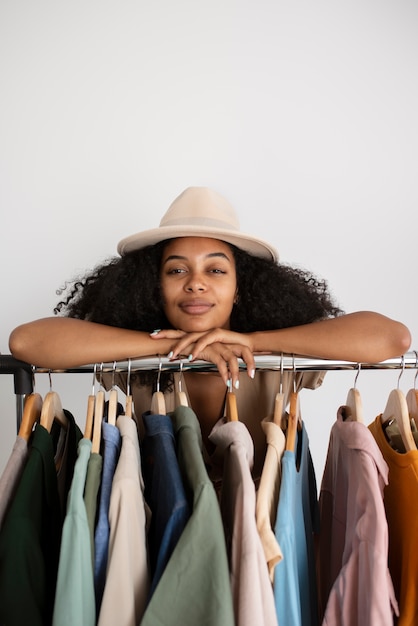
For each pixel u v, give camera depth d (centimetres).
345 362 91
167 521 73
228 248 111
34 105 159
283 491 77
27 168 159
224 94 158
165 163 159
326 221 159
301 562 85
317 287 135
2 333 161
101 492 77
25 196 159
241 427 81
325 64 159
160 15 158
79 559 71
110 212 159
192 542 70
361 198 159
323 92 159
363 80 159
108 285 118
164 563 72
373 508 76
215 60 158
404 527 81
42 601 75
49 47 158
